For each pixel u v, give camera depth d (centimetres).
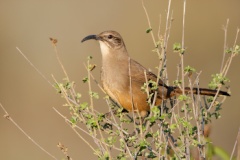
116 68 1299
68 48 2870
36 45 2914
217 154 1166
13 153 2386
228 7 2975
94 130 1074
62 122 2458
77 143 2273
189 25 2950
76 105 1084
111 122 1098
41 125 2491
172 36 2919
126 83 1285
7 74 2789
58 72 2755
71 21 2984
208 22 2969
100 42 1343
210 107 1098
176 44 1085
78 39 2914
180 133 1061
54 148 2344
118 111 1139
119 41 1330
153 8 2959
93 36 1349
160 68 1115
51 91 2642
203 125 1088
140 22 2947
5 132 2480
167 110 1208
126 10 2989
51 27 2970
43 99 2628
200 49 2892
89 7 3008
